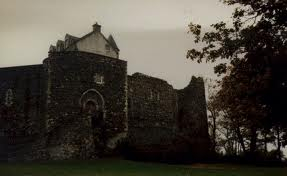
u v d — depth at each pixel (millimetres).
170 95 53406
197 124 54625
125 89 44188
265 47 27125
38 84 41500
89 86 41281
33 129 40500
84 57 41562
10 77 42500
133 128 46000
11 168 28500
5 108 41781
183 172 28562
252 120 33594
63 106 39781
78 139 36594
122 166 31438
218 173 28781
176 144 44875
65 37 53062
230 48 27516
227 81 30656
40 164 31938
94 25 52125
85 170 28531
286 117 29547
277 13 27016
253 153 47062
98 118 41156
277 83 27766
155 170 29438
